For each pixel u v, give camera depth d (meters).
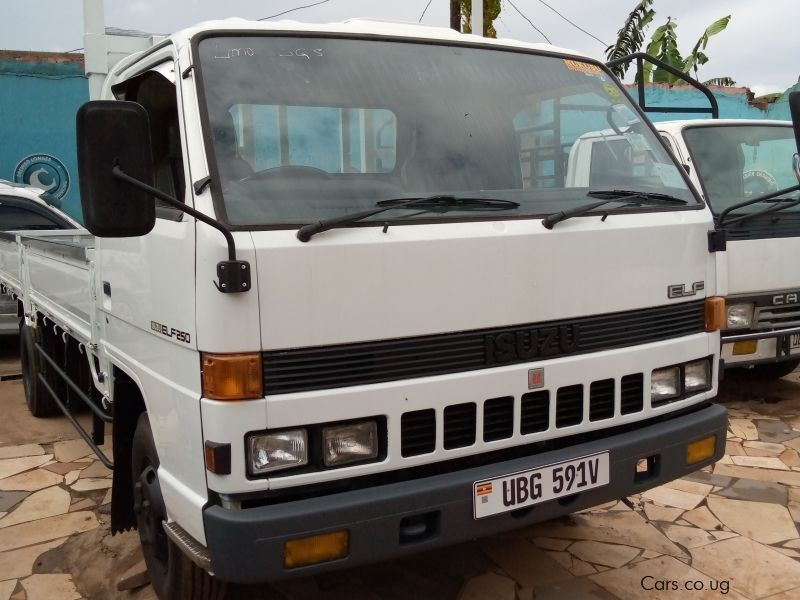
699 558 3.76
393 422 2.69
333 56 3.13
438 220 2.81
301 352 2.57
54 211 9.08
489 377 2.85
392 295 2.68
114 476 3.63
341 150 2.97
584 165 3.44
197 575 3.07
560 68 3.65
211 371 2.52
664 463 3.24
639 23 14.66
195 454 2.65
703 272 3.47
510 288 2.90
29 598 3.54
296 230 2.58
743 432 5.69
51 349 5.85
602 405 3.14
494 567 3.69
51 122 13.07
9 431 6.07
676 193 3.52
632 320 3.21
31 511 4.51
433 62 3.33
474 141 3.21
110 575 3.71
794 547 3.88
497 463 2.91
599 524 4.14
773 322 6.02
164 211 2.92
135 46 6.59
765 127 6.69
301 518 2.53
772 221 5.96
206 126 2.74
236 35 3.00
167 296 2.82
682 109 5.23
